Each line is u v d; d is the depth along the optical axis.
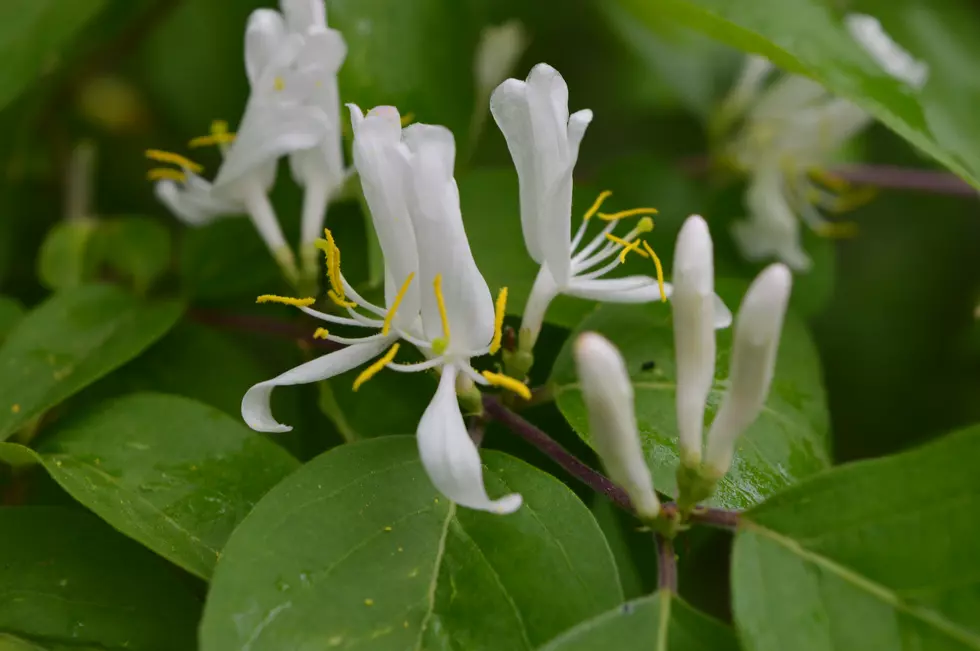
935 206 0.34
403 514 0.21
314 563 0.20
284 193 0.25
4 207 0.26
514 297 0.23
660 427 0.22
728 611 0.26
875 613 0.20
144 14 0.27
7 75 0.24
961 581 0.20
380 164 0.21
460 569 0.21
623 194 0.26
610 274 0.24
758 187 0.26
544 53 0.31
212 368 0.24
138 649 0.21
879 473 0.20
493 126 0.28
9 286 0.26
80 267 0.25
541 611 0.20
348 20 0.23
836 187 0.27
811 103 0.26
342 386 0.23
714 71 0.30
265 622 0.20
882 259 0.34
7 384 0.22
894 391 0.31
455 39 0.24
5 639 0.21
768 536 0.20
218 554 0.21
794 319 0.23
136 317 0.23
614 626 0.20
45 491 0.22
